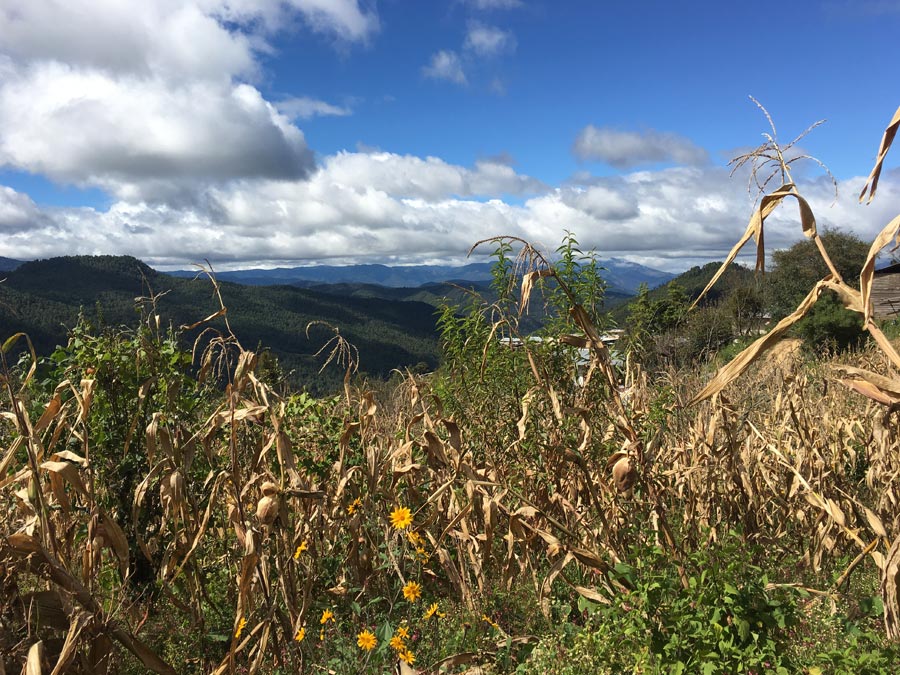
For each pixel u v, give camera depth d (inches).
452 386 221.0
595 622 142.1
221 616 155.6
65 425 153.0
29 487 120.2
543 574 174.7
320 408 182.7
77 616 105.5
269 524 139.3
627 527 174.4
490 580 174.7
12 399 120.6
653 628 123.2
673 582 131.0
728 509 187.9
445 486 164.6
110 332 159.2
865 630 130.7
